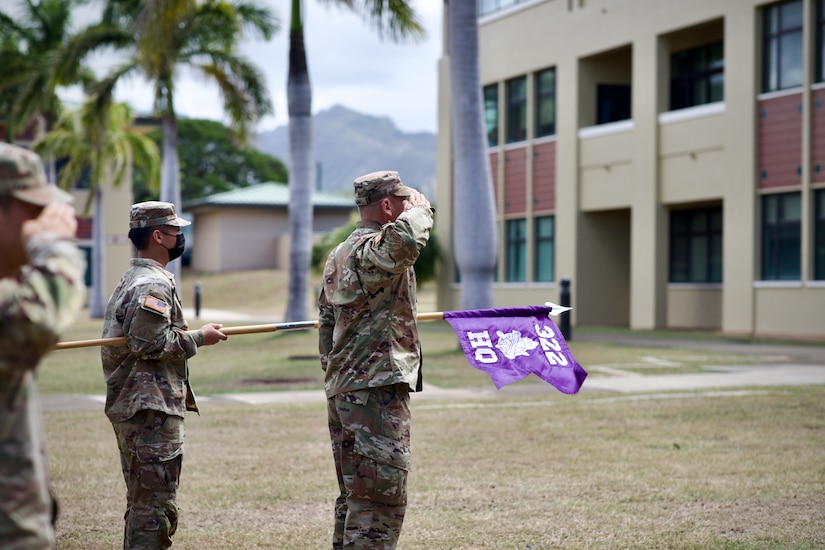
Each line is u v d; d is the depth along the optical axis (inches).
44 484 116.5
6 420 112.3
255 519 253.1
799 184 900.0
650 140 1058.1
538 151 1219.2
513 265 1272.1
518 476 301.4
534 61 1213.1
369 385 174.1
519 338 196.5
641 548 223.3
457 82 711.1
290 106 930.7
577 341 844.0
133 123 1828.2
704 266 1069.1
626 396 484.4
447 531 239.1
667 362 661.3
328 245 1588.3
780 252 928.3
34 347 109.4
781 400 463.2
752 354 717.9
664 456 331.3
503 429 387.5
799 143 900.0
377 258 172.4
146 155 1441.9
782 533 234.7
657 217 1058.1
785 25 918.4
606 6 1107.9
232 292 2114.9
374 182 184.9
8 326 107.8
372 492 172.2
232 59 1055.6
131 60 1079.6
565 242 1176.2
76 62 1071.0
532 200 1229.7
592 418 414.0
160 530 188.2
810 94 888.9
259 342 889.5
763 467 312.0
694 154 1010.1
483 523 246.5
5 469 111.8
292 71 924.6
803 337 893.2
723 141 971.9
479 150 714.8
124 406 188.9
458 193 719.7
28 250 114.3
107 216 1871.3
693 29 1024.9
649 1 1052.5
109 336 191.9
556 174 1187.3
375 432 173.6
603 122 1167.6
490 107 1299.2
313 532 240.1
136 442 188.5
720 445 350.9
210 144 3137.3
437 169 1352.1
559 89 1178.6
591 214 1167.0
